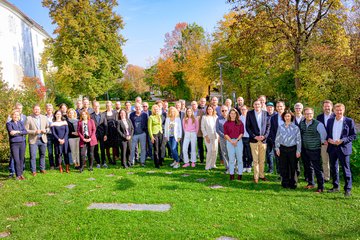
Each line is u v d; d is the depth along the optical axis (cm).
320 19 1991
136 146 1040
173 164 953
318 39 1964
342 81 1221
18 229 500
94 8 3444
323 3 1975
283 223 502
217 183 745
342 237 449
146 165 976
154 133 933
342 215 527
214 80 3678
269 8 2036
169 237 457
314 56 1583
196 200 617
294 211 552
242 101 958
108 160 1015
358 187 688
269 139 834
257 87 3108
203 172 866
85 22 3281
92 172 887
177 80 5194
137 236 463
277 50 2022
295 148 680
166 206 593
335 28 1911
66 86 3334
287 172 697
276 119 771
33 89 2425
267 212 549
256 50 2288
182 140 1020
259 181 760
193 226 494
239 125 771
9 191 702
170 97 6397
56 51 3294
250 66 2603
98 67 3372
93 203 618
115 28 3641
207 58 3603
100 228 493
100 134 971
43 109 2294
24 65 3197
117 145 1001
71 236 472
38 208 588
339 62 1287
